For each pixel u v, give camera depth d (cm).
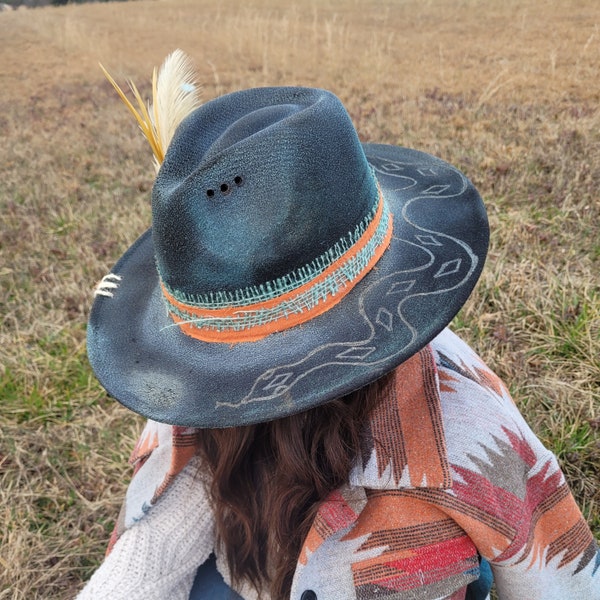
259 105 121
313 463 111
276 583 124
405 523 110
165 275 111
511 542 108
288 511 117
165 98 141
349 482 111
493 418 113
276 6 1054
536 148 428
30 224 463
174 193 101
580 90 509
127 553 135
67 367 315
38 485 259
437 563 109
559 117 471
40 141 666
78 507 250
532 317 288
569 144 427
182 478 141
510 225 351
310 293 103
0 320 358
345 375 97
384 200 123
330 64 721
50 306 369
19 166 604
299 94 118
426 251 112
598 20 629
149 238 149
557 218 352
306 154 97
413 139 479
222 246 100
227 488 123
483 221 116
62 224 471
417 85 595
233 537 132
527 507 112
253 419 98
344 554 113
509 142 449
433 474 106
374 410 109
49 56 1023
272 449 118
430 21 792
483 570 141
